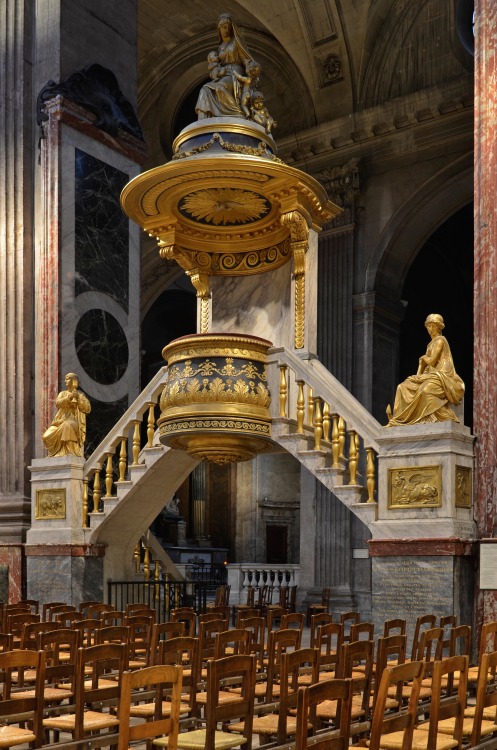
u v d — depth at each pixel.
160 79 24.81
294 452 10.67
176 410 10.96
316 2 21.58
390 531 9.57
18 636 8.95
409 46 21.61
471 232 28.02
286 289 12.91
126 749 4.35
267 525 31.00
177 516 30.25
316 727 5.94
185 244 13.29
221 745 5.03
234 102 12.21
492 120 10.30
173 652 6.26
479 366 9.96
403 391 9.82
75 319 14.62
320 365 11.66
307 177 11.48
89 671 7.68
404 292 26.45
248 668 5.12
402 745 4.75
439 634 7.09
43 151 14.85
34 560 13.27
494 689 7.00
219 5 23.11
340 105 22.34
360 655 6.99
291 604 18.80
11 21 15.50
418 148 21.41
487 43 10.46
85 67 15.42
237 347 10.95
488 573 9.31
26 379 14.77
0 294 15.15
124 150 15.80
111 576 13.30
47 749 5.25
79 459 13.12
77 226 14.85
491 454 9.70
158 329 32.22
